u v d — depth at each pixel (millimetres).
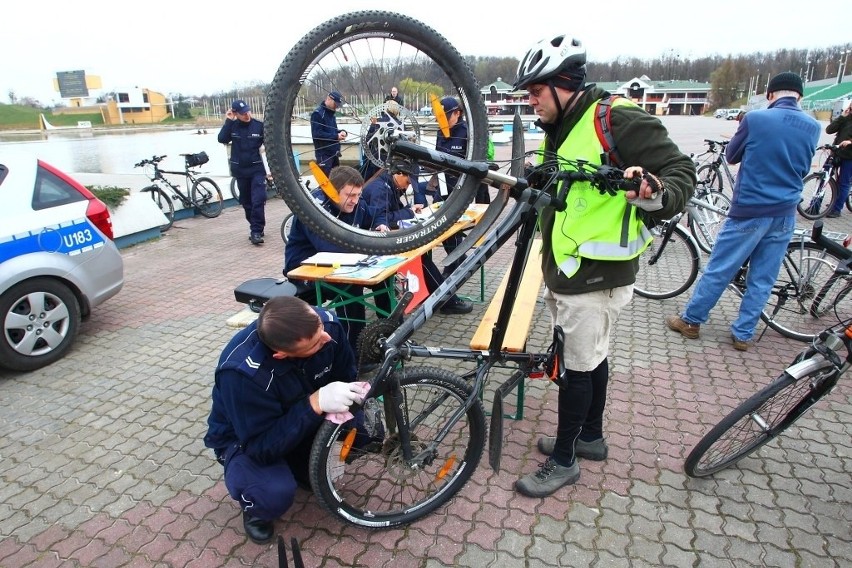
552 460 2590
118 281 4520
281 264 6707
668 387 3523
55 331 4055
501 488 2625
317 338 2021
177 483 2732
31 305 3885
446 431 2322
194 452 2977
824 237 2666
